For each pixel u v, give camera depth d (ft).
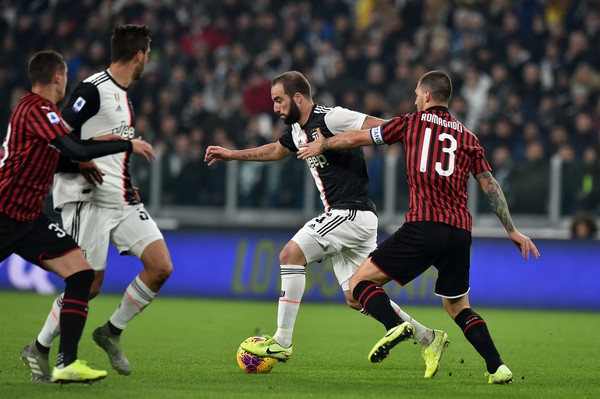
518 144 181.98
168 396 62.39
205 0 226.17
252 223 178.50
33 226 66.85
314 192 176.55
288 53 211.61
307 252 80.84
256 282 169.89
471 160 73.26
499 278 164.55
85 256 75.41
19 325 115.65
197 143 188.24
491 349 72.54
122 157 75.87
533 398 65.05
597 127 183.52
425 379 75.15
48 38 224.33
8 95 216.33
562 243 163.73
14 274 175.94
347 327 125.39
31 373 71.05
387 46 206.59
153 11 221.46
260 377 74.69
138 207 76.33
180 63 214.07
